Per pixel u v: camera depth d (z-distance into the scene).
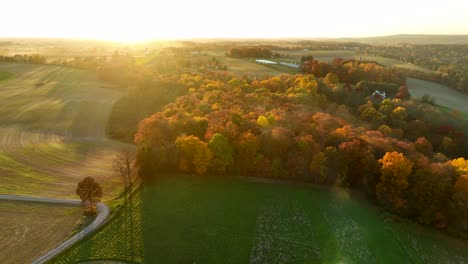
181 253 46.72
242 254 47.16
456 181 56.44
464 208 54.16
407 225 55.50
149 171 66.81
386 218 56.53
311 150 64.06
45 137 90.25
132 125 100.75
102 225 51.69
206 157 63.94
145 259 45.28
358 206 58.78
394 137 82.06
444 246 51.66
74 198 59.88
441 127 94.00
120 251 46.47
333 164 62.81
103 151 84.00
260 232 51.53
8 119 99.88
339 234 52.16
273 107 88.62
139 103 114.81
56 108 109.94
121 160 70.12
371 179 61.72
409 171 57.97
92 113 108.62
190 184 62.97
